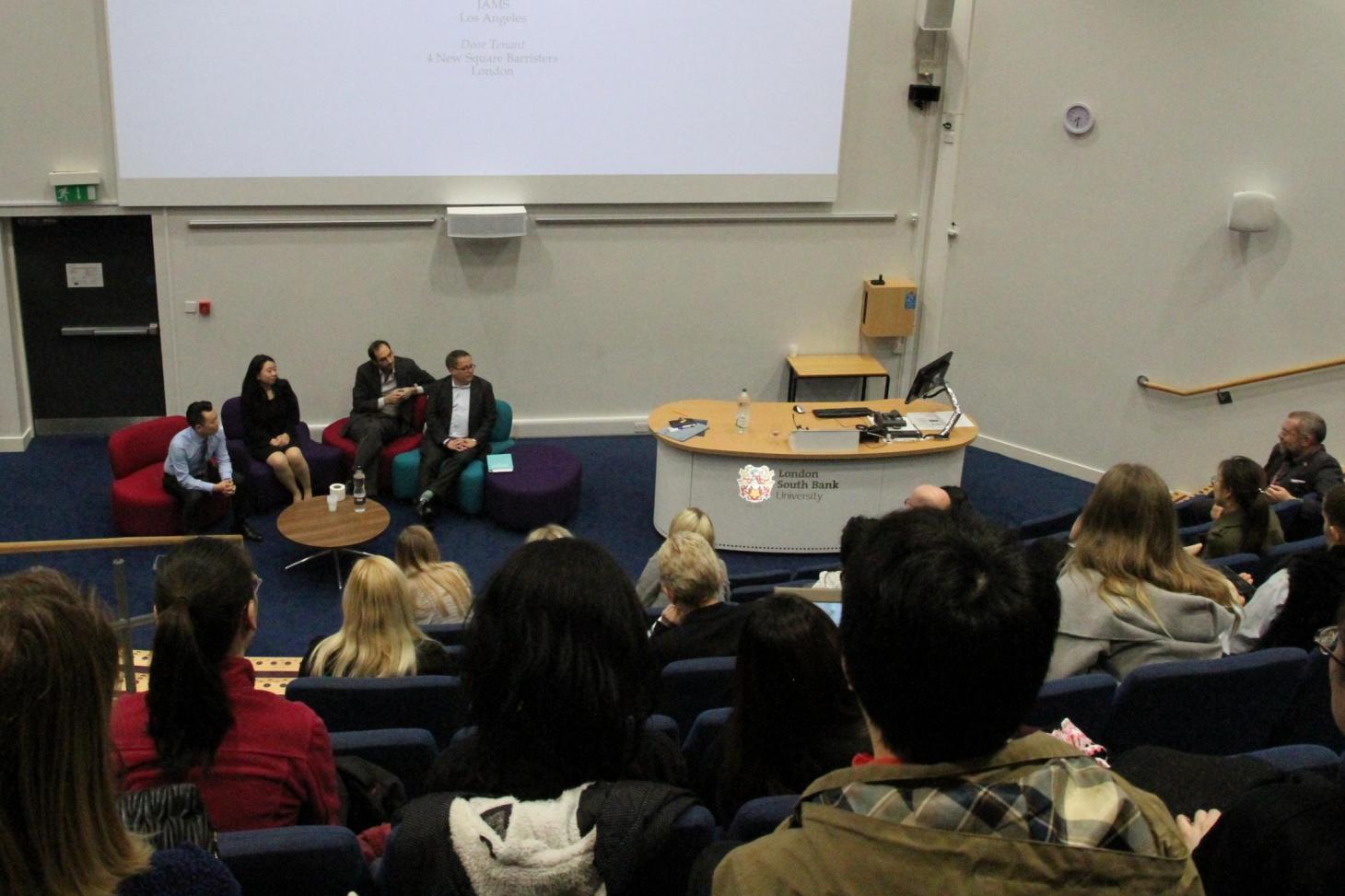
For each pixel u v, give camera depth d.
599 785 1.36
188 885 1.03
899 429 7.16
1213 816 1.46
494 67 7.85
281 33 7.55
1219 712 3.06
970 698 0.96
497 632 1.33
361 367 7.75
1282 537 4.82
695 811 1.46
